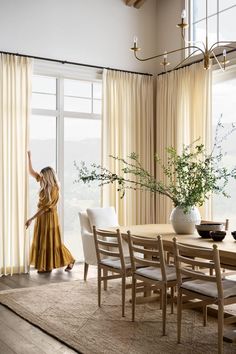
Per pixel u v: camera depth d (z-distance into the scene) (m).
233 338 3.56
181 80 7.02
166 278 3.78
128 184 7.25
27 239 6.27
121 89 7.20
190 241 3.99
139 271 4.05
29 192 6.47
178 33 7.28
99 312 4.35
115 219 5.91
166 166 7.27
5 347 3.51
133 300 4.07
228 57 6.43
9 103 6.18
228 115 6.61
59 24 6.74
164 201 7.36
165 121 7.33
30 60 6.34
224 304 3.29
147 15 7.63
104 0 7.18
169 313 4.32
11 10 6.34
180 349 3.41
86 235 5.62
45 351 3.43
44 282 5.63
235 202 6.46
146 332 3.79
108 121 7.06
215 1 6.78
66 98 6.94
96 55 7.09
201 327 3.91
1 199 6.11
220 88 6.74
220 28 6.70
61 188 6.85
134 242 4.14
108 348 3.44
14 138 6.21
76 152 7.03
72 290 5.19
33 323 4.04
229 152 6.57
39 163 6.72
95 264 5.49
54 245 6.18
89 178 4.69
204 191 4.41
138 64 7.52
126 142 7.25
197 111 6.75
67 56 6.81
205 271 5.07
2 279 5.86
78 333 3.77
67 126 6.95
